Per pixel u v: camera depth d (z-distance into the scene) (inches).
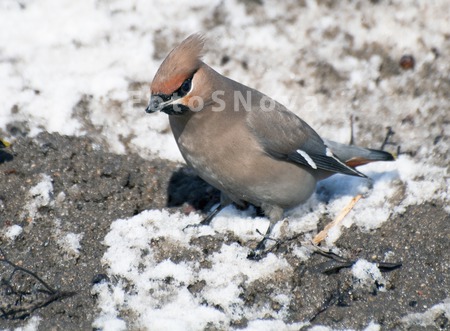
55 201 453.1
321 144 449.7
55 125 486.9
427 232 440.5
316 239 438.3
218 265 419.2
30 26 528.1
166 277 412.8
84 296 407.8
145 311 399.9
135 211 457.7
